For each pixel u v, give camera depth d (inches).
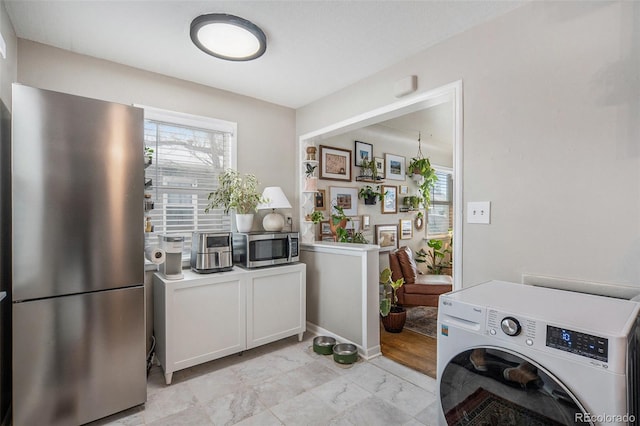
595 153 60.5
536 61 68.1
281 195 120.3
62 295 68.4
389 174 182.7
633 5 56.4
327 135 129.3
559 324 41.3
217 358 98.4
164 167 107.2
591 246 60.9
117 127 75.0
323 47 88.1
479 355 48.8
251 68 101.0
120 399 74.5
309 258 129.7
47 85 87.0
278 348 112.0
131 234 76.6
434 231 213.2
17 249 64.0
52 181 67.3
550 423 41.4
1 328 67.9
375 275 108.4
